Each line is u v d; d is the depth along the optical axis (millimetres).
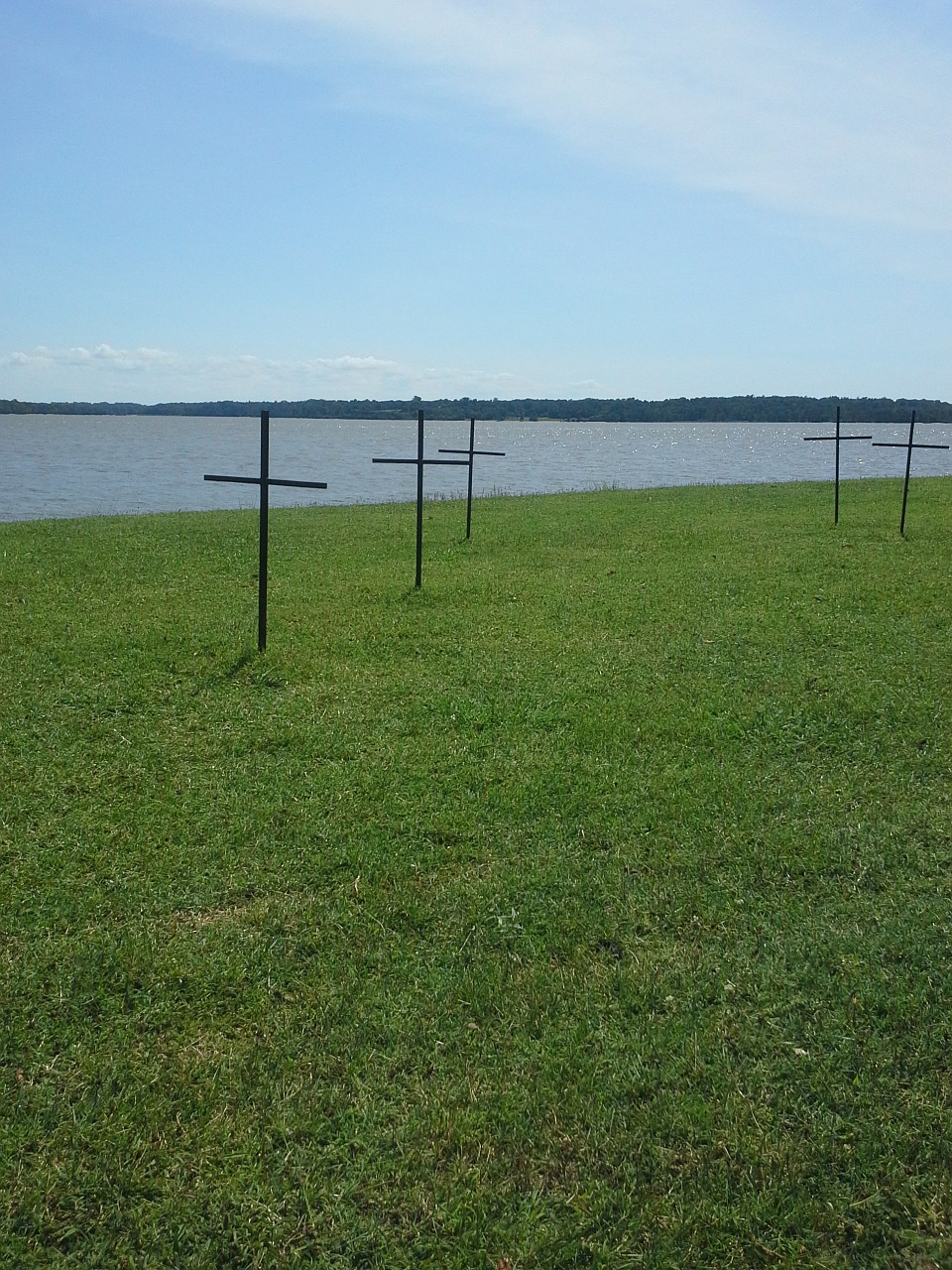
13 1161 3357
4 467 49594
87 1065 3814
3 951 4566
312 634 10414
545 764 6840
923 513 22750
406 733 7465
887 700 8203
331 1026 4059
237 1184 3281
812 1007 4211
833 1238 3139
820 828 5867
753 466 56125
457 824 5895
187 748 7109
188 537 18688
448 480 43281
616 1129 3529
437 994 4262
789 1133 3520
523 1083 3746
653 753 7102
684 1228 3145
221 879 5234
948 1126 3535
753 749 7215
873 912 4977
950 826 5926
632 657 9609
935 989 4328
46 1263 3016
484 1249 3059
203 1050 3930
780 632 10633
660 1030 4047
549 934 4742
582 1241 3098
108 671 8938
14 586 13117
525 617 11336
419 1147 3443
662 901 5055
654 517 22344
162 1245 3070
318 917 4875
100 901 4996
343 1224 3146
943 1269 3039
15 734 7297
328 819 5953
